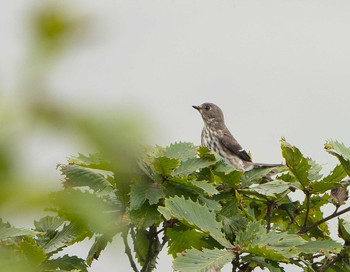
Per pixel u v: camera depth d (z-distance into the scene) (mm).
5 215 2484
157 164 9297
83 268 8461
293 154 10766
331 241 9070
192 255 8164
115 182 9344
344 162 10930
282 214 11977
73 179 9242
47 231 8453
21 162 2434
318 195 11672
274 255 8188
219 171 10711
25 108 2402
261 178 11578
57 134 2436
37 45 2396
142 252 10266
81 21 2418
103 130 2461
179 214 8531
